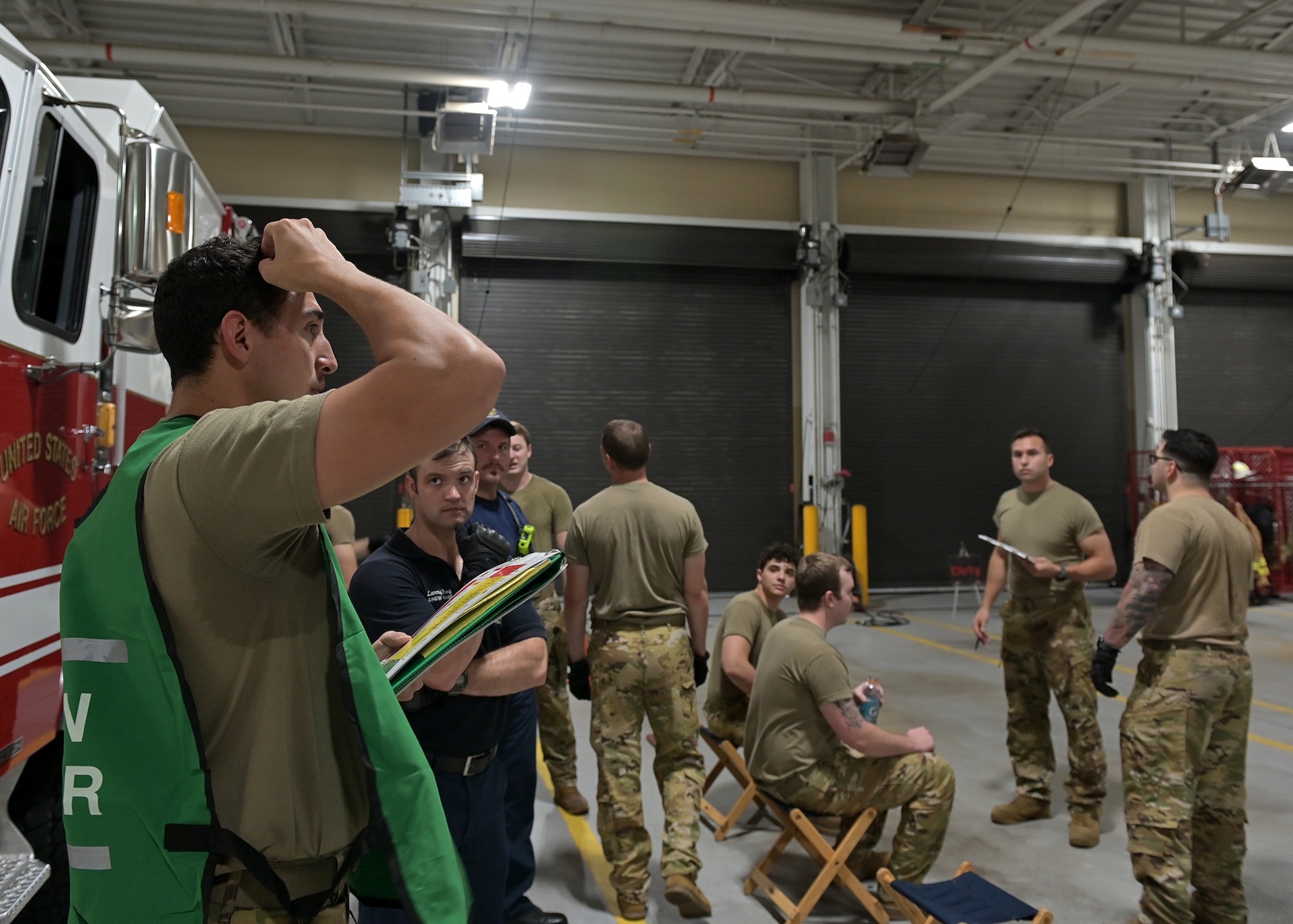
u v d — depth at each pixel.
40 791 2.38
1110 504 12.59
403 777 0.99
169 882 0.91
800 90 10.51
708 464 11.76
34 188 2.22
